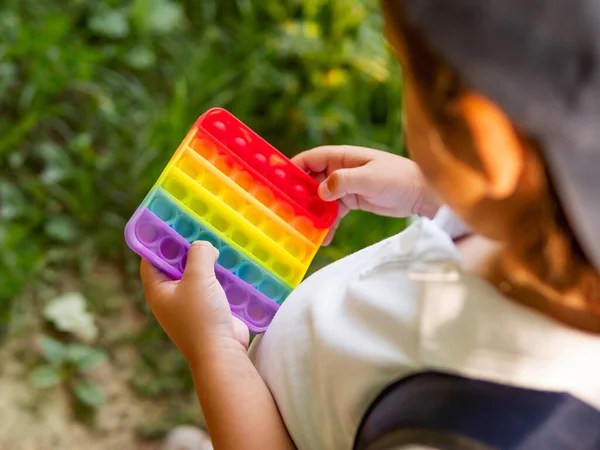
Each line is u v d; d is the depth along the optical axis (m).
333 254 1.22
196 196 0.66
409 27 0.36
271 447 0.58
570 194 0.36
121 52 1.33
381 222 1.26
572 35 0.33
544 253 0.39
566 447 0.42
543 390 0.43
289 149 1.34
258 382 0.59
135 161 1.25
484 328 0.44
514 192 0.38
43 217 1.20
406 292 0.50
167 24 1.36
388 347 0.49
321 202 0.70
